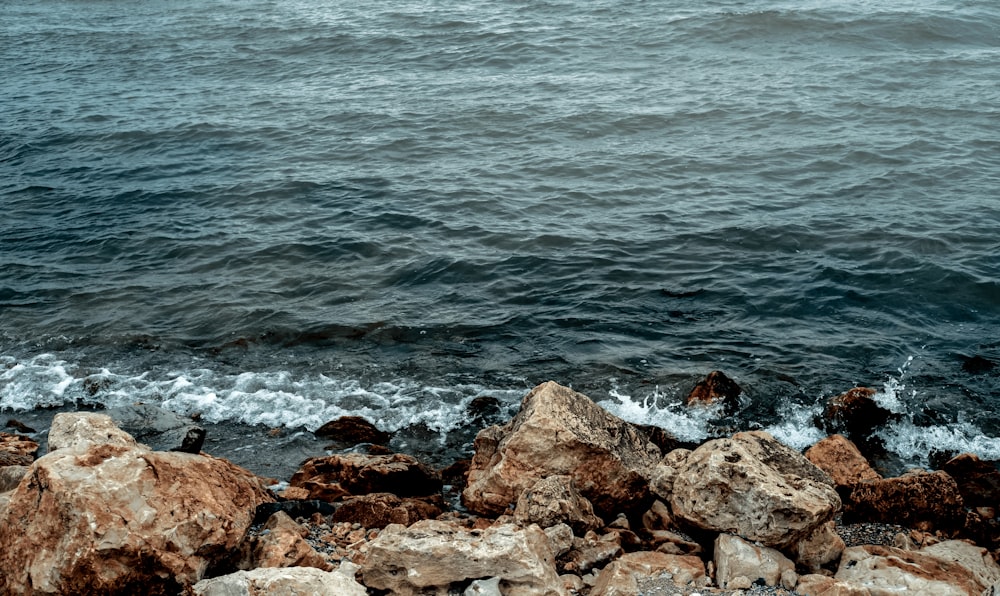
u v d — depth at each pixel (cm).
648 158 2711
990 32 4256
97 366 1650
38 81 4072
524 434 1138
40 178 2708
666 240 2114
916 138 2803
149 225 2306
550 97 3400
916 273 1891
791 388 1509
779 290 1855
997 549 1073
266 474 1323
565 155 2762
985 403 1458
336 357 1659
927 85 3419
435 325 1759
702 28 4356
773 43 4169
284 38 4697
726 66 3819
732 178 2528
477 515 1156
